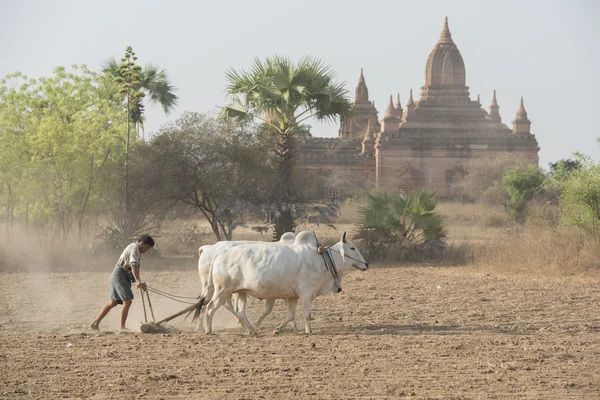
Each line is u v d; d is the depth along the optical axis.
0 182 63.84
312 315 30.53
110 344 23.64
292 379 19.11
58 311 31.84
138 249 26.72
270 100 59.81
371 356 21.78
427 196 57.09
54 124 62.25
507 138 180.75
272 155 62.75
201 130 60.41
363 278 44.66
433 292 37.72
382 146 181.25
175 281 43.28
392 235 57.16
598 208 50.91
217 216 59.12
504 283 41.41
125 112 67.44
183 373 19.72
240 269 25.45
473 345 23.52
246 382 18.80
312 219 60.03
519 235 58.84
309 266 25.67
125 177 60.97
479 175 151.12
